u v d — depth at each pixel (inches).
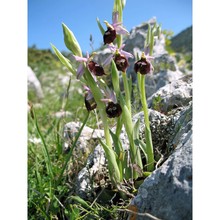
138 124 8.8
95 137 11.5
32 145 12.7
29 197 9.3
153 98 12.0
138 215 7.2
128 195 8.6
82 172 9.6
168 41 20.6
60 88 31.7
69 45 8.1
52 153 12.2
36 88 28.9
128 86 8.8
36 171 9.9
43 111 19.1
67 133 12.0
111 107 8.3
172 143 9.2
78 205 8.6
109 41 8.3
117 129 8.7
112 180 8.4
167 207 6.7
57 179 10.1
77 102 21.0
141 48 19.1
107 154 8.3
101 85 8.4
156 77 17.2
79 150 10.9
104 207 8.5
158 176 7.1
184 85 11.7
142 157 9.6
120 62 8.3
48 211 9.0
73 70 8.3
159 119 10.2
